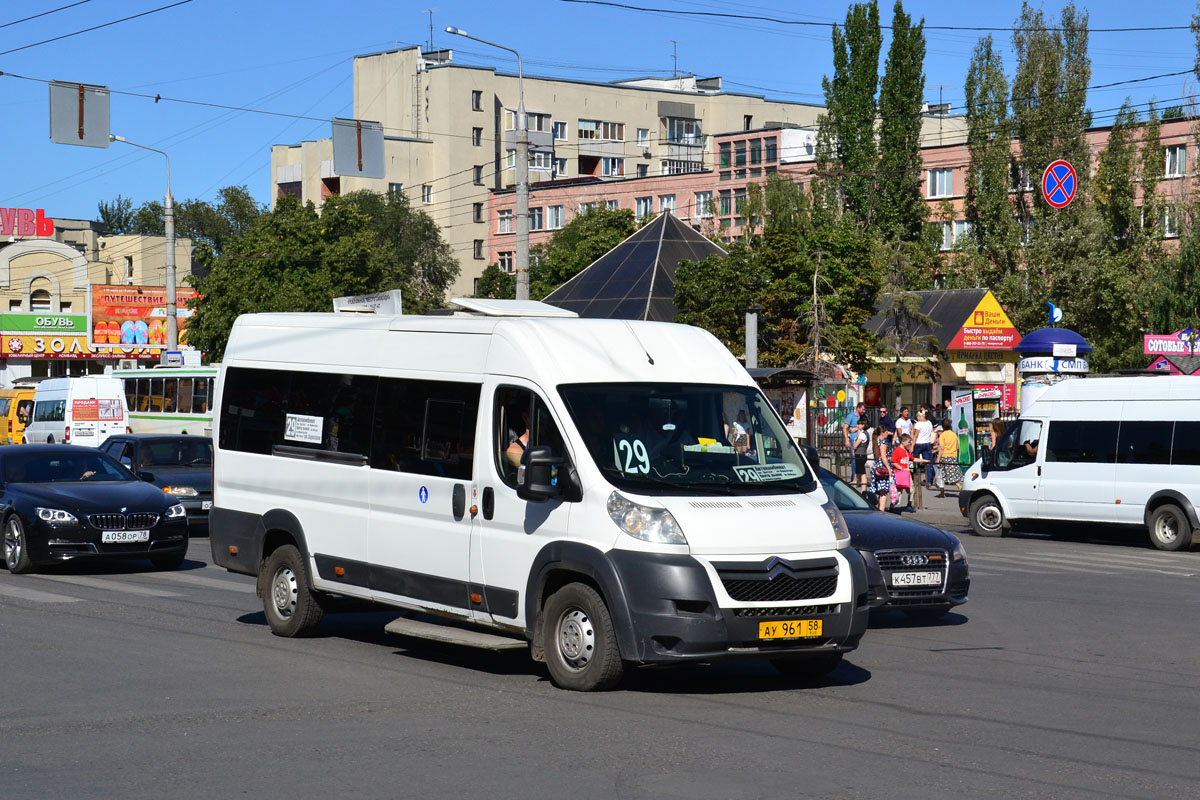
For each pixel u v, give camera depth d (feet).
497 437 31.71
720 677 32.14
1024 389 103.86
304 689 30.22
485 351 32.55
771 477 30.53
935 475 108.37
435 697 29.25
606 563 28.45
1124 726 26.73
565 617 29.94
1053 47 194.70
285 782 21.80
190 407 135.03
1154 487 71.87
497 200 335.47
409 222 289.33
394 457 34.65
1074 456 75.66
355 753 23.85
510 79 338.34
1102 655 36.37
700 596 27.76
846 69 213.66
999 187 196.95
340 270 177.06
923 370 155.84
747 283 133.69
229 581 52.85
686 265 138.62
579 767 22.80
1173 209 182.09
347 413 36.47
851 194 213.87
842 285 136.05
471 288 333.62
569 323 32.22
